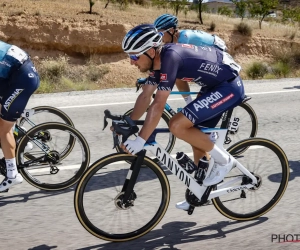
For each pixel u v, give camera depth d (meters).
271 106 8.46
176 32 5.10
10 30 15.87
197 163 3.93
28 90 3.97
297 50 18.50
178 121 3.29
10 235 3.50
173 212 3.95
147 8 22.88
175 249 3.31
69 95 9.59
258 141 3.75
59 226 3.66
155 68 3.31
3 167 4.20
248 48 18.52
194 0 22.47
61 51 16.44
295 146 5.98
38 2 18.67
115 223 3.48
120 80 15.84
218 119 3.70
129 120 3.17
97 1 21.62
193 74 3.33
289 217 3.84
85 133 6.56
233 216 3.72
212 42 5.02
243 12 21.81
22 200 4.17
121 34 16.89
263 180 3.99
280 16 34.06
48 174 4.64
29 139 4.38
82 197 3.29
